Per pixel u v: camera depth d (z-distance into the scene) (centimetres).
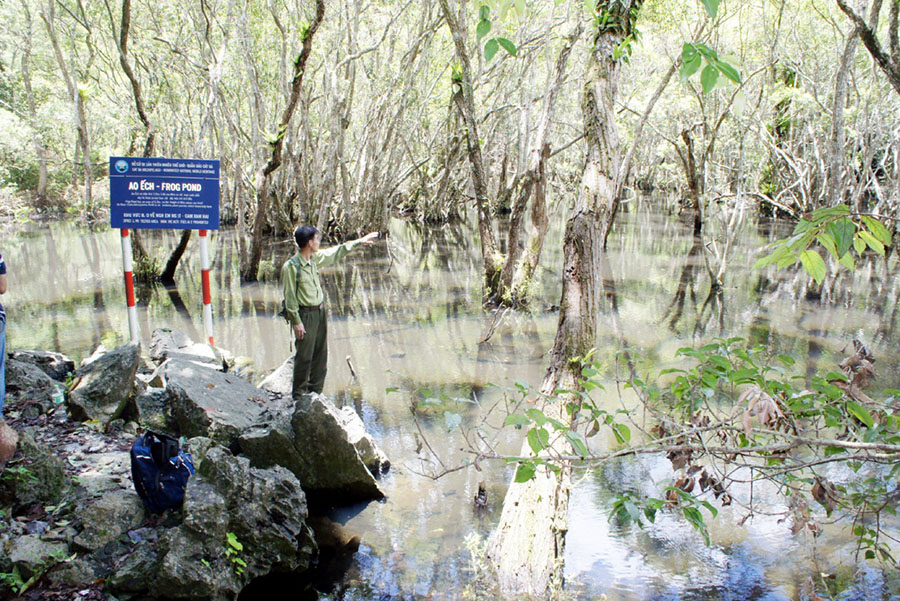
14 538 372
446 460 597
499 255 1314
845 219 203
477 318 1180
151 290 1402
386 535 474
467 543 459
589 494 536
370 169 2420
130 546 388
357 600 400
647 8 1391
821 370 851
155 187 798
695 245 2227
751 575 428
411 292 1436
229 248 2155
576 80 2011
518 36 1778
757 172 2341
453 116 2644
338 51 2025
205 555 378
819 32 2080
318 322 643
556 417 468
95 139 3316
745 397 270
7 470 409
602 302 1321
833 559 446
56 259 1808
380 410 716
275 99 2364
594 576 427
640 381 329
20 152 3052
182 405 552
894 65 766
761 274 1672
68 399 556
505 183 3166
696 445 284
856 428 298
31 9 2920
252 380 807
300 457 516
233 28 2027
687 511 274
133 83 1259
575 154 3769
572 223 522
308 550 429
